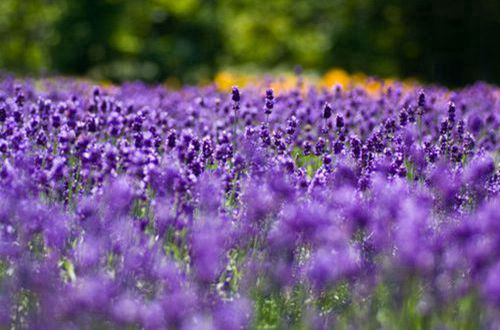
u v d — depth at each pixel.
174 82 26.20
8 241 5.90
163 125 9.64
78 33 26.75
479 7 30.55
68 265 5.57
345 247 5.82
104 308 4.87
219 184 6.75
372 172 7.37
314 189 6.66
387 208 5.87
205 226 5.93
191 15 28.11
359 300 5.62
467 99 13.96
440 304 5.37
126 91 13.64
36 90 12.53
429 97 12.15
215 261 5.39
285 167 7.12
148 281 5.55
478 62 31.17
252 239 6.29
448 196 6.80
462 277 5.82
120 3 27.19
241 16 28.33
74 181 7.02
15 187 5.98
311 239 5.93
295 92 12.02
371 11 29.16
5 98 9.64
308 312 5.55
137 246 5.84
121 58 27.14
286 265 5.92
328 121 9.50
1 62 25.84
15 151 7.20
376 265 5.84
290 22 28.66
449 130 9.16
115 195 6.06
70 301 4.93
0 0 26.48
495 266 4.89
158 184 6.39
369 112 10.97
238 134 9.29
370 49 28.88
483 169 7.30
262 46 27.88
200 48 28.14
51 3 26.83
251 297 5.88
